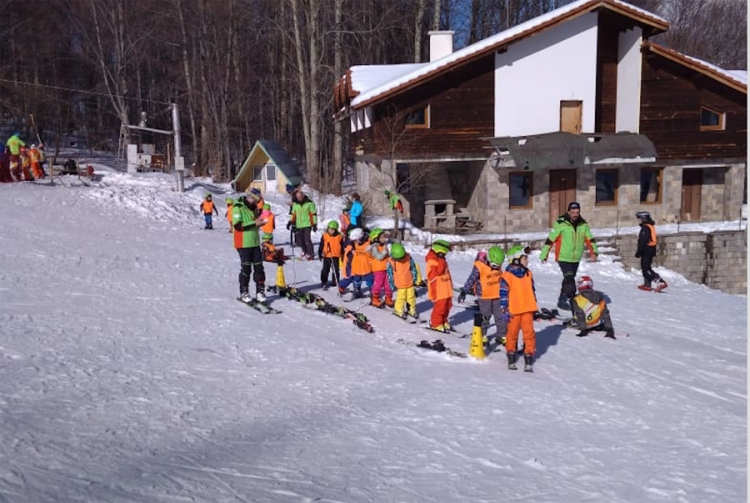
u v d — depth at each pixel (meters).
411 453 5.98
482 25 50.47
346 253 14.13
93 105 56.41
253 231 12.39
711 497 5.41
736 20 55.94
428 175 29.94
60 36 50.12
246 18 49.47
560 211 27.81
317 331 10.97
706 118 28.58
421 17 40.00
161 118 54.94
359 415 6.98
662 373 9.94
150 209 26.67
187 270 15.77
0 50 49.00
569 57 26.98
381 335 11.16
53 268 14.52
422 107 26.50
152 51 54.56
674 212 28.47
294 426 6.47
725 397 8.88
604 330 12.63
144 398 6.92
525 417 7.33
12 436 5.36
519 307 9.50
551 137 25.70
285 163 37.22
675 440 6.94
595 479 5.69
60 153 49.38
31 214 22.33
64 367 7.75
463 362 9.89
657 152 27.80
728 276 24.59
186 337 9.84
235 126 48.50
